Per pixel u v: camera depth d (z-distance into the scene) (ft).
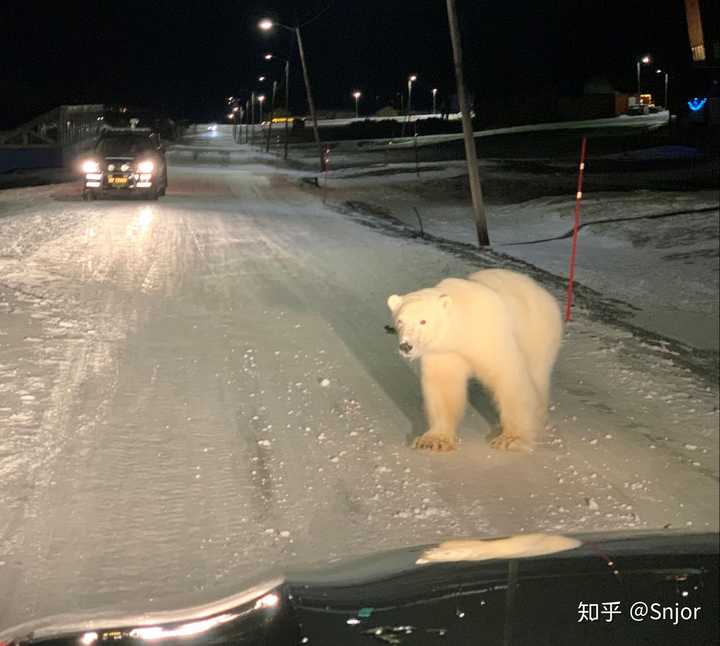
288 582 9.43
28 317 34.27
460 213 100.63
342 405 25.57
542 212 94.99
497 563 9.55
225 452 21.39
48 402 24.31
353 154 238.48
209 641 8.18
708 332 40.78
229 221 76.74
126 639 8.31
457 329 20.45
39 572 14.82
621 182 127.34
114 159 98.17
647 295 50.01
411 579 9.24
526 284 23.18
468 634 8.05
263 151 274.16
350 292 43.14
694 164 150.61
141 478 19.43
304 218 83.97
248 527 17.08
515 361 21.42
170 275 46.37
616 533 11.07
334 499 18.78
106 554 15.64
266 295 41.70
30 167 170.81
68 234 62.49
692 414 26.61
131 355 29.81
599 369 31.17
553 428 24.45
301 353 31.14
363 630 8.21
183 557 15.61
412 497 19.04
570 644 7.87
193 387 26.63
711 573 9.21
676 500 19.61
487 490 19.65
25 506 17.62
